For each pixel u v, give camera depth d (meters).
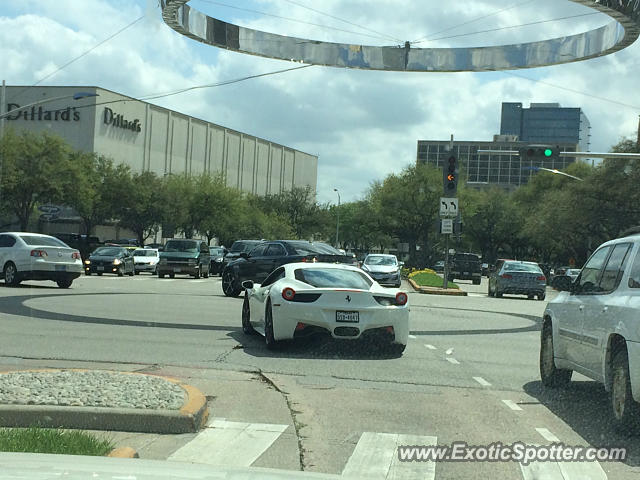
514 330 17.61
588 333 8.25
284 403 8.31
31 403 7.00
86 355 11.06
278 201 108.12
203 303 21.72
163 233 82.38
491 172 199.12
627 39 9.85
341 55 12.09
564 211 66.38
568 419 7.83
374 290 12.40
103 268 41.25
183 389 8.02
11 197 57.81
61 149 59.44
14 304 18.86
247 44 11.68
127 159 91.25
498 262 35.50
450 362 11.88
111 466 2.04
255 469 2.35
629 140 62.62
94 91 85.50
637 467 6.03
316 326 11.98
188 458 6.04
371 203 89.75
